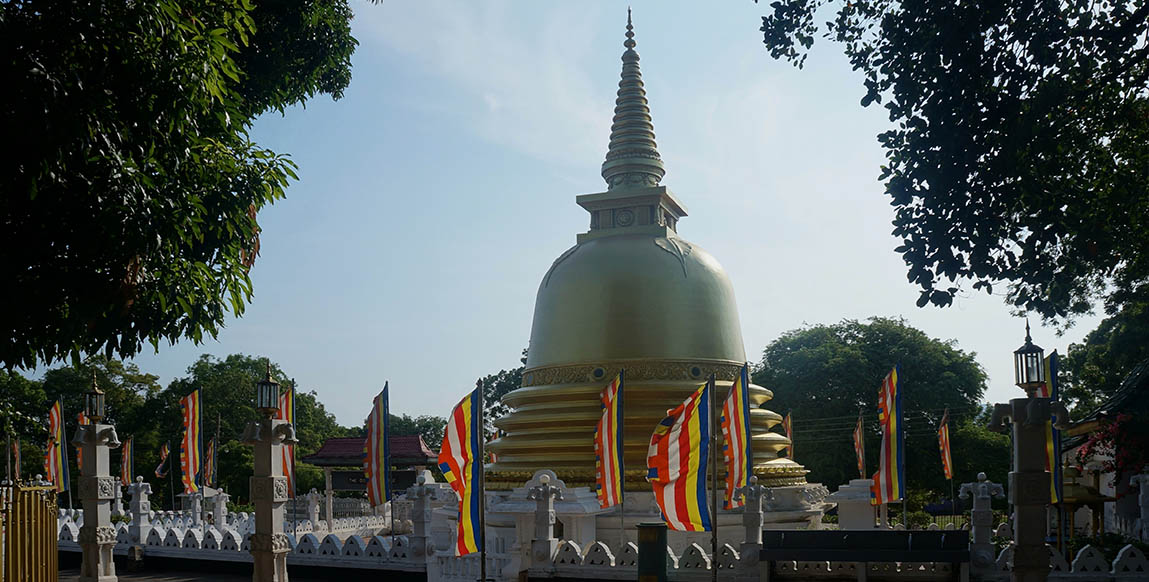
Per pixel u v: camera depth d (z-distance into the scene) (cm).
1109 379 5091
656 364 3288
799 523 3291
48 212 1365
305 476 8056
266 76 2377
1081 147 1773
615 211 3684
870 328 7212
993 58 1634
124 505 7338
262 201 1664
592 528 2939
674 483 2247
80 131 1292
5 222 1360
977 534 2528
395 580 2848
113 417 7488
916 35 1702
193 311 1591
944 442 4088
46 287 1420
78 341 1542
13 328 1457
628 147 3781
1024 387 1944
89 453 2594
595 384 3300
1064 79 1642
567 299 3462
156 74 1398
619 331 3338
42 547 1758
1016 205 1745
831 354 6744
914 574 2311
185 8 1580
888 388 2980
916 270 1745
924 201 1708
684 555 2459
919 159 1697
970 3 1617
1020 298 1862
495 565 2661
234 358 8388
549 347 3469
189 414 3797
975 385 6994
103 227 1335
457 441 2262
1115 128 1786
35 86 1254
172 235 1420
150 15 1388
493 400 8250
